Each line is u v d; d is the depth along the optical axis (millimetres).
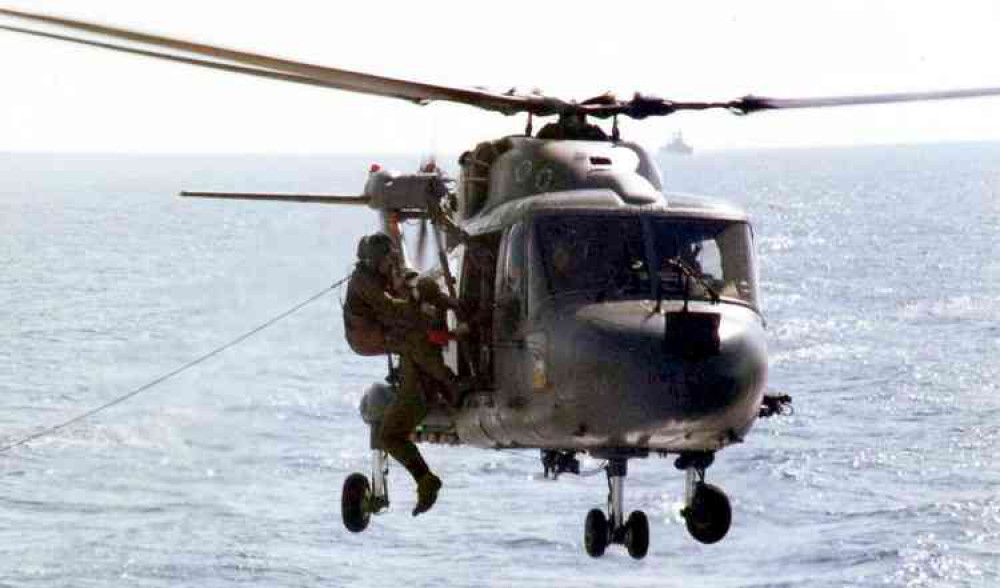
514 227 41594
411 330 42281
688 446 41594
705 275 40875
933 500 158625
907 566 136875
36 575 138875
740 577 136250
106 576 138875
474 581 136125
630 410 39094
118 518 156875
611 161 42500
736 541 147500
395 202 43656
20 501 163625
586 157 42406
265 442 189500
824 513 155875
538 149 42875
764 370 40000
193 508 160500
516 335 41094
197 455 182750
